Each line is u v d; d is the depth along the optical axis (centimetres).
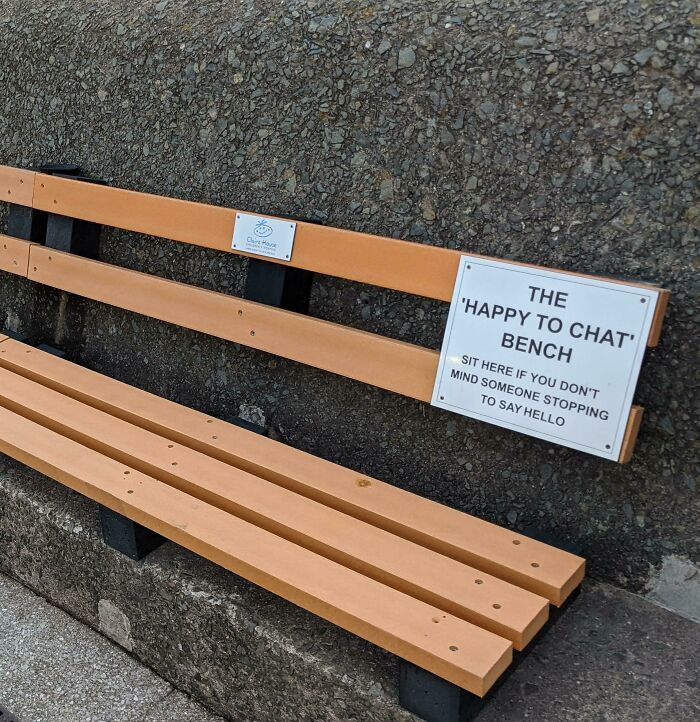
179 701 210
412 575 174
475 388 198
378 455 239
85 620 233
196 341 275
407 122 221
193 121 265
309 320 224
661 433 194
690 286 185
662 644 189
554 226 202
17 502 236
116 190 266
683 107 181
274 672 188
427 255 203
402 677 166
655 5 185
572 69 194
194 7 266
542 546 189
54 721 203
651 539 200
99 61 286
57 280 286
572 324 183
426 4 218
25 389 253
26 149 317
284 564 177
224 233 241
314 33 234
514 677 177
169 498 200
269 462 218
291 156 244
